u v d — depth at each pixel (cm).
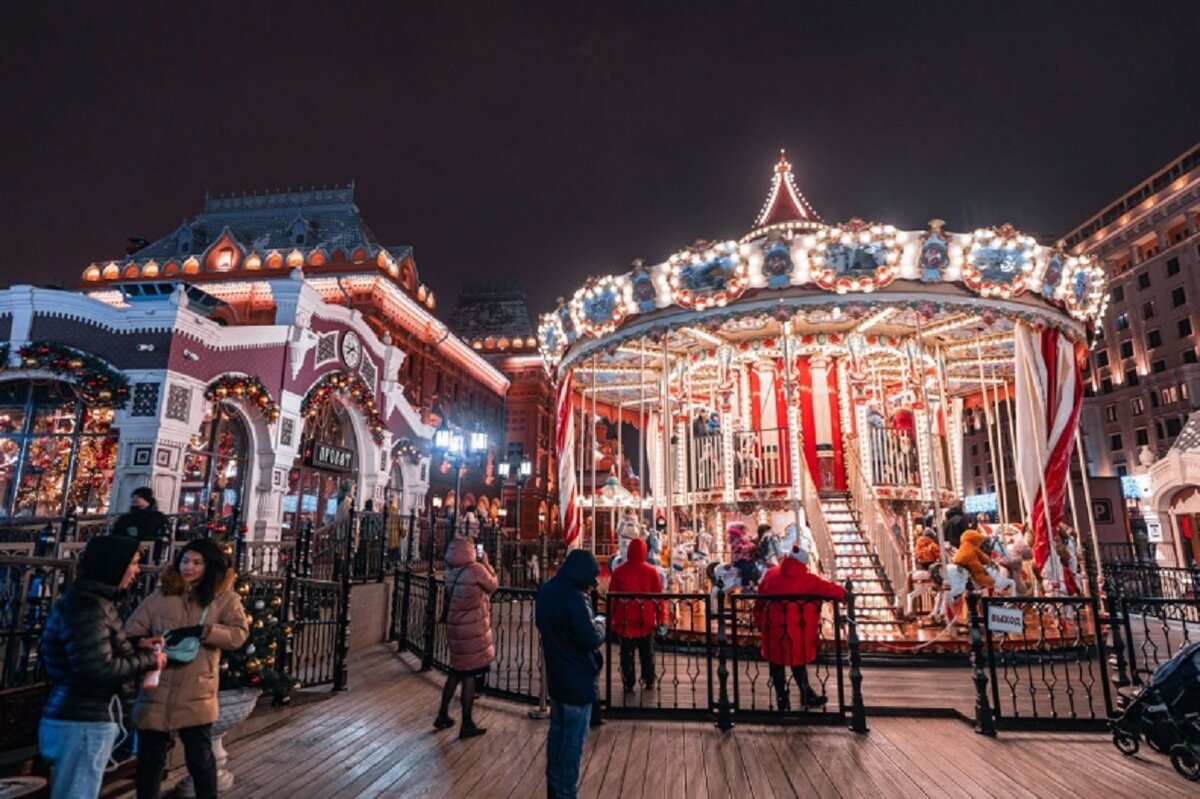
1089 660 970
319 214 3391
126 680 357
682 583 1223
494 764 563
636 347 1498
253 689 534
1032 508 1193
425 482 2541
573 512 1400
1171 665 561
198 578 428
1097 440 6281
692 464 1548
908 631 1000
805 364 1516
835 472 1458
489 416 4284
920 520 1419
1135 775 534
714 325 1191
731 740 628
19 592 499
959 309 1111
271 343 1697
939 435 1627
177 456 1434
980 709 655
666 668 949
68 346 1440
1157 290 5791
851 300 1078
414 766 559
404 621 1138
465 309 5247
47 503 1423
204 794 416
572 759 425
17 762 450
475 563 682
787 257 1078
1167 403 5603
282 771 544
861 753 590
